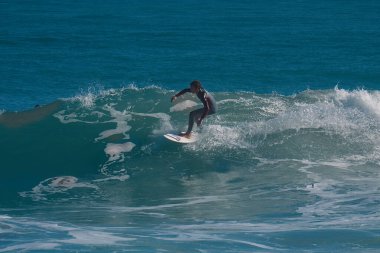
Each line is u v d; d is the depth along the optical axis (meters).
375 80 138.88
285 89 130.62
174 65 154.62
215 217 49.66
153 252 38.31
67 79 137.12
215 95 76.88
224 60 161.25
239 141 66.50
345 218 47.44
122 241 41.03
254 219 48.53
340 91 77.06
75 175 62.41
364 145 66.38
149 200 55.62
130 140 67.88
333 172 61.19
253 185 58.78
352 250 38.94
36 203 55.19
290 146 65.94
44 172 63.34
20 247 39.06
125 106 74.38
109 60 160.62
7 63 153.12
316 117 70.31
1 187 59.75
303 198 54.22
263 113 72.38
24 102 114.81
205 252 38.53
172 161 64.00
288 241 41.16
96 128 70.25
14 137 69.12
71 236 42.44
